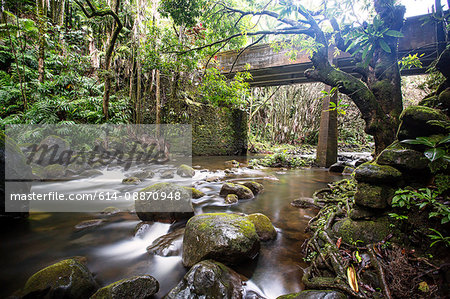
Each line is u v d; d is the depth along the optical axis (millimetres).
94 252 2344
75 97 8562
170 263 2133
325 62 3438
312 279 1721
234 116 13961
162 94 10438
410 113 1931
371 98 3117
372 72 3332
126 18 8547
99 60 9875
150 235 2730
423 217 1746
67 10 8977
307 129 20672
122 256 2268
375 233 1888
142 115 9969
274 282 1817
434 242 1516
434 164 1785
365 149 19562
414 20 6246
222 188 4508
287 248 2367
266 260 2131
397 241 1778
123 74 10055
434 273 1451
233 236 2008
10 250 2354
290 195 4598
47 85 7785
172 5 4281
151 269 2049
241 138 14641
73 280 1634
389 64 3174
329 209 2920
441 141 1452
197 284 1574
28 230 2840
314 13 3436
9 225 2930
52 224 3041
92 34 9219
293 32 3518
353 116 21516
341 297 1404
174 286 1806
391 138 3049
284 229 2855
